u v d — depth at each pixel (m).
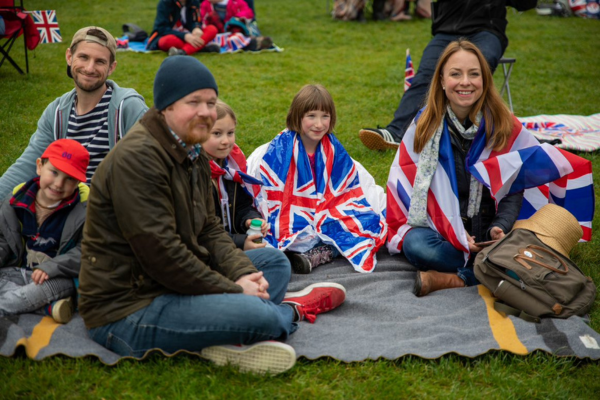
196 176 3.02
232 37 10.95
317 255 4.26
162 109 2.81
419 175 4.14
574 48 12.05
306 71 9.94
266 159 4.40
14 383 2.77
